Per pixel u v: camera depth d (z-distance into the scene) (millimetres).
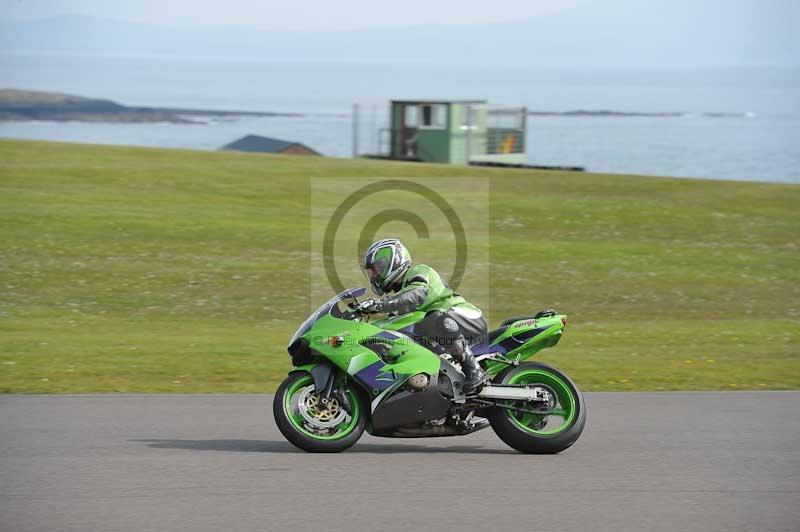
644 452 24672
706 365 39000
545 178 110562
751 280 66875
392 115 145375
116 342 42312
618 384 34969
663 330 49062
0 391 31859
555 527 18703
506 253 73938
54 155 110688
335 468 22797
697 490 21281
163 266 64812
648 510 19828
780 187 108312
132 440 25156
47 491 20531
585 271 68250
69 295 56000
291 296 57969
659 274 68125
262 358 39250
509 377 25281
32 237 71500
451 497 20531
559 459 24047
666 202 98062
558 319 25953
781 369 38219
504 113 145625
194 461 23141
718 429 27250
